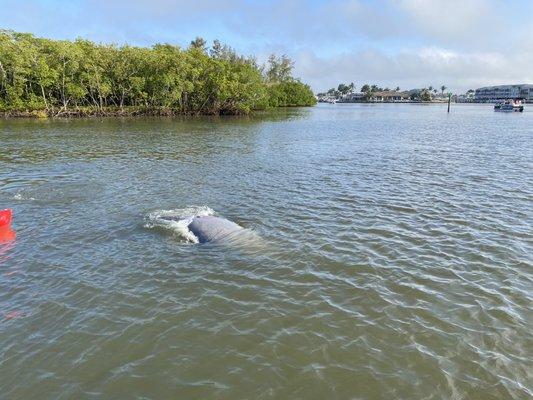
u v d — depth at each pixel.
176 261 13.05
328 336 9.48
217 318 10.14
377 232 15.59
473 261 13.18
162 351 8.95
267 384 8.05
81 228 15.73
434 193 21.11
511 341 9.30
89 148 36.00
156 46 91.12
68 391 7.82
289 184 23.05
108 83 80.00
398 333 9.59
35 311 10.34
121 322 9.94
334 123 72.38
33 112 72.38
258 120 76.06
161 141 41.78
